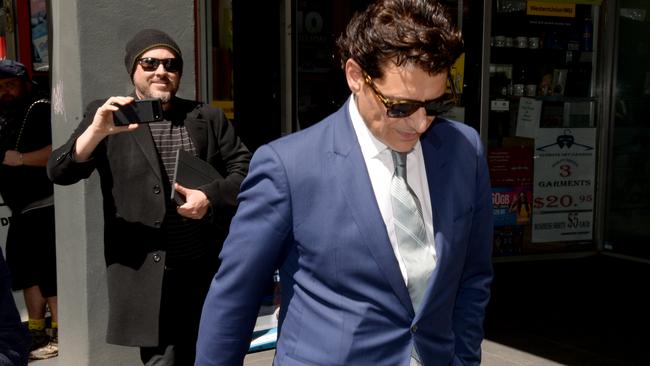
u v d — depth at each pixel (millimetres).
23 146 4504
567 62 7301
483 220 1808
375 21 1511
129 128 2697
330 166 1610
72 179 2830
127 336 2803
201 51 5930
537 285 6336
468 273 1850
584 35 7320
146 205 2816
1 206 4777
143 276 2801
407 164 1673
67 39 3709
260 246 1641
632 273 6727
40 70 6191
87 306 3746
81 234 3732
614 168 7391
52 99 3953
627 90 7215
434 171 1700
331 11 6625
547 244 7328
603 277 6598
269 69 6426
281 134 6527
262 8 6309
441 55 1453
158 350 2877
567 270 6863
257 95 6414
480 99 6867
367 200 1585
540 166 7227
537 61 7191
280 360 1675
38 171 4562
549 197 7285
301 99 6598
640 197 7109
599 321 5301
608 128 7344
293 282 1694
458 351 1789
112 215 2857
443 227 1656
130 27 3742
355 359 1581
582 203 7418
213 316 1707
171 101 2998
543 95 7230
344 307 1594
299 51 6527
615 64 7285
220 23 6164
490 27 6848
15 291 4832
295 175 1607
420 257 1633
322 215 1588
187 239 2873
